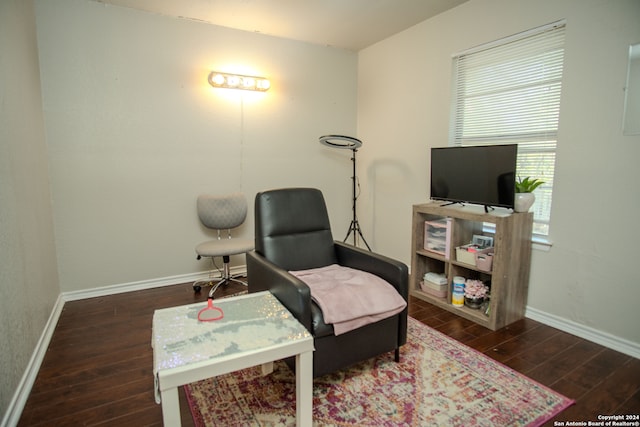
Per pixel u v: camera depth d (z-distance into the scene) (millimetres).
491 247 2609
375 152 4000
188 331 1450
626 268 2076
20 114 2023
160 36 3084
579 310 2311
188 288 3258
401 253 3756
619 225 2086
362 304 1804
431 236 2955
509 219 2328
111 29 2896
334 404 1683
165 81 3150
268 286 1956
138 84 3045
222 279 3295
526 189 2459
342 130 4164
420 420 1572
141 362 2039
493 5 2672
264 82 3396
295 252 2318
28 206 2061
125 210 3104
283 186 3861
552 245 2416
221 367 1260
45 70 2693
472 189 2613
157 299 2984
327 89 3998
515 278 2455
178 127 3248
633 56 1963
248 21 3232
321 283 2008
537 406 1652
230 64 3416
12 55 1934
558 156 2342
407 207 3631
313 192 2494
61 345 2225
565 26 2262
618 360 2033
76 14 2766
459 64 3041
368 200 4164
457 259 2701
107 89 2932
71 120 2824
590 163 2189
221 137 3459
